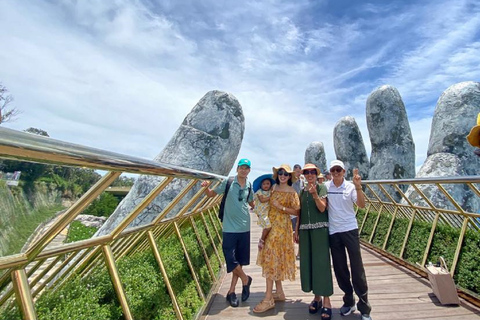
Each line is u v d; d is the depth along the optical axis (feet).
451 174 18.40
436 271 10.62
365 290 8.80
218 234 17.13
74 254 5.49
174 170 6.02
